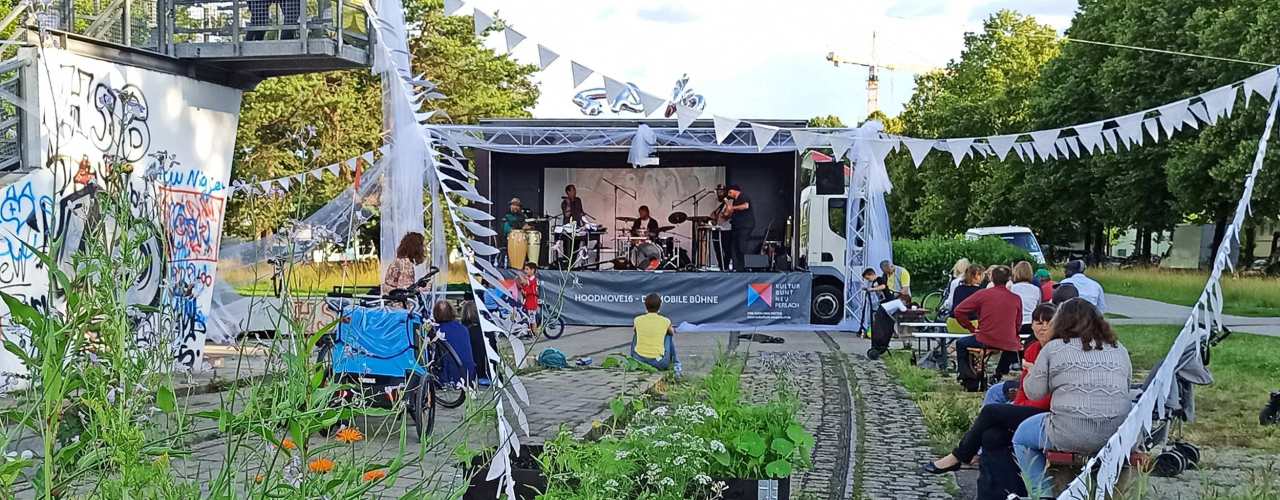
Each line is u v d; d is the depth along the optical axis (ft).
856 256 63.26
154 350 8.98
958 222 154.81
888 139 36.22
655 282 64.85
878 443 26.48
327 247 14.39
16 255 29.01
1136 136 32.22
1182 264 142.92
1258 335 56.70
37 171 29.45
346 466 9.16
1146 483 15.78
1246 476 21.88
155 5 36.86
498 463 12.43
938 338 40.06
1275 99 19.69
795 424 16.71
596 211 76.84
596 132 58.49
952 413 29.50
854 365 44.29
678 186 76.43
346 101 93.50
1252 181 15.35
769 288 64.95
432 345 23.70
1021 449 18.99
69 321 7.39
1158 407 19.77
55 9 35.65
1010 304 34.58
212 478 9.82
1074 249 161.58
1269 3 89.20
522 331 14.44
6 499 7.34
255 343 10.96
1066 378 18.34
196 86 37.63
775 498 15.40
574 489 14.61
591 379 37.45
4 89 29.73
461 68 107.96
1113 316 75.41
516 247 66.80
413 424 23.63
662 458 14.56
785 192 73.92
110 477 8.24
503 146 58.39
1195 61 97.40
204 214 37.88
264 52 36.73
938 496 21.01
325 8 36.94
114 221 8.58
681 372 36.73
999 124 144.15
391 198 40.96
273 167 89.40
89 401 7.72
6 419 8.13
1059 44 123.34
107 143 32.48
